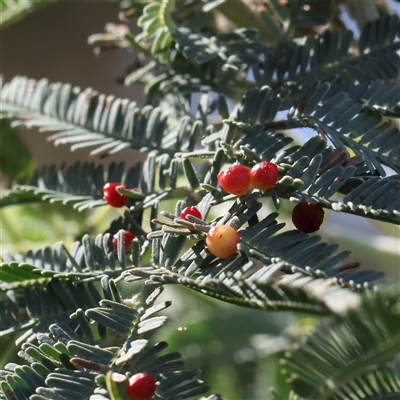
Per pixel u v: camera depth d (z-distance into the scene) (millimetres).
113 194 357
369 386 353
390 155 344
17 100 398
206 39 380
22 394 323
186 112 394
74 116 389
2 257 370
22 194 379
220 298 327
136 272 327
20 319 347
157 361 321
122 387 314
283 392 442
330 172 328
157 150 370
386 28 379
